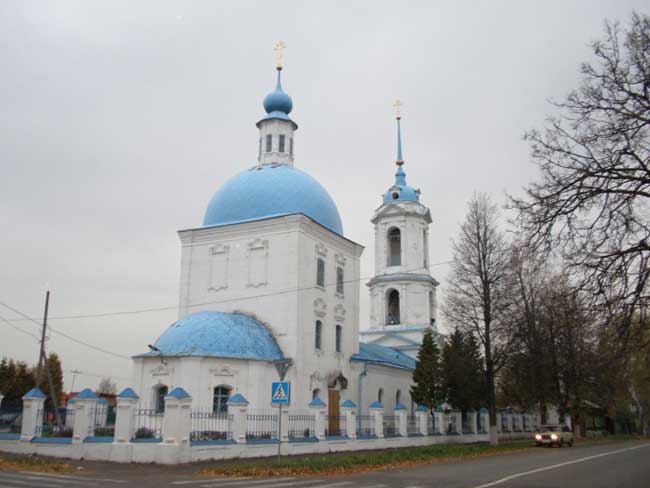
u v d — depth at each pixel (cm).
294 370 3625
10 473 1889
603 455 3166
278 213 4006
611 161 1605
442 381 4366
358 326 4497
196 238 4150
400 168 6384
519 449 3781
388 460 2489
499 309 4150
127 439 2309
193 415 2831
